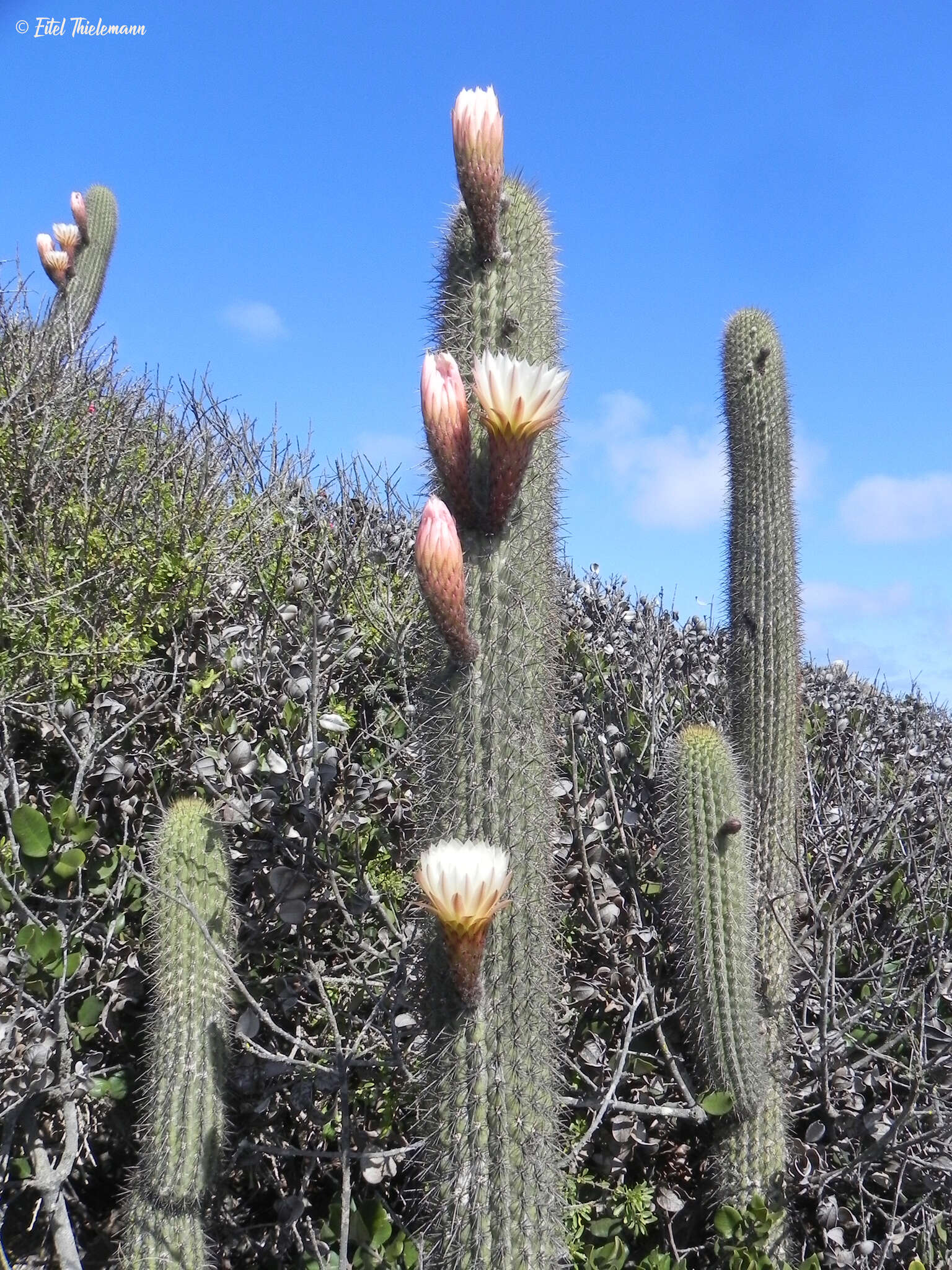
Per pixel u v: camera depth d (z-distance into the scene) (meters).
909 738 5.95
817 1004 3.70
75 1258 2.47
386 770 3.57
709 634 6.14
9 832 3.17
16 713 3.67
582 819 3.43
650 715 4.27
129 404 6.55
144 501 4.79
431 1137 2.08
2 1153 2.60
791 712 4.02
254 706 3.86
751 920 3.11
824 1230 2.99
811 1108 3.29
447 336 2.38
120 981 3.04
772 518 4.17
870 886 4.04
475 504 2.17
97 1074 3.02
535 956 2.08
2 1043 2.54
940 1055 3.35
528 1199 1.98
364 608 4.25
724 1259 2.91
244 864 3.22
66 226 7.35
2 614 3.77
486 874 1.86
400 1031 2.92
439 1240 2.04
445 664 2.19
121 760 3.31
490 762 2.11
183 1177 2.38
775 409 4.28
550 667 2.26
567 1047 3.09
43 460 4.91
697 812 3.07
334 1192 3.08
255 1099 2.92
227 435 6.26
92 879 3.23
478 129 2.22
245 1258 2.91
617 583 6.04
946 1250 3.13
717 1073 3.02
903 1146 3.15
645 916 3.56
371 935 3.30
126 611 4.13
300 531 5.19
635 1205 2.91
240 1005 2.93
